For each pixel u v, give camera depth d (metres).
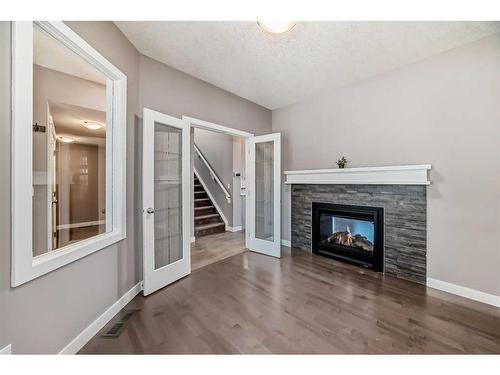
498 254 2.15
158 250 2.65
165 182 2.75
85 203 2.80
